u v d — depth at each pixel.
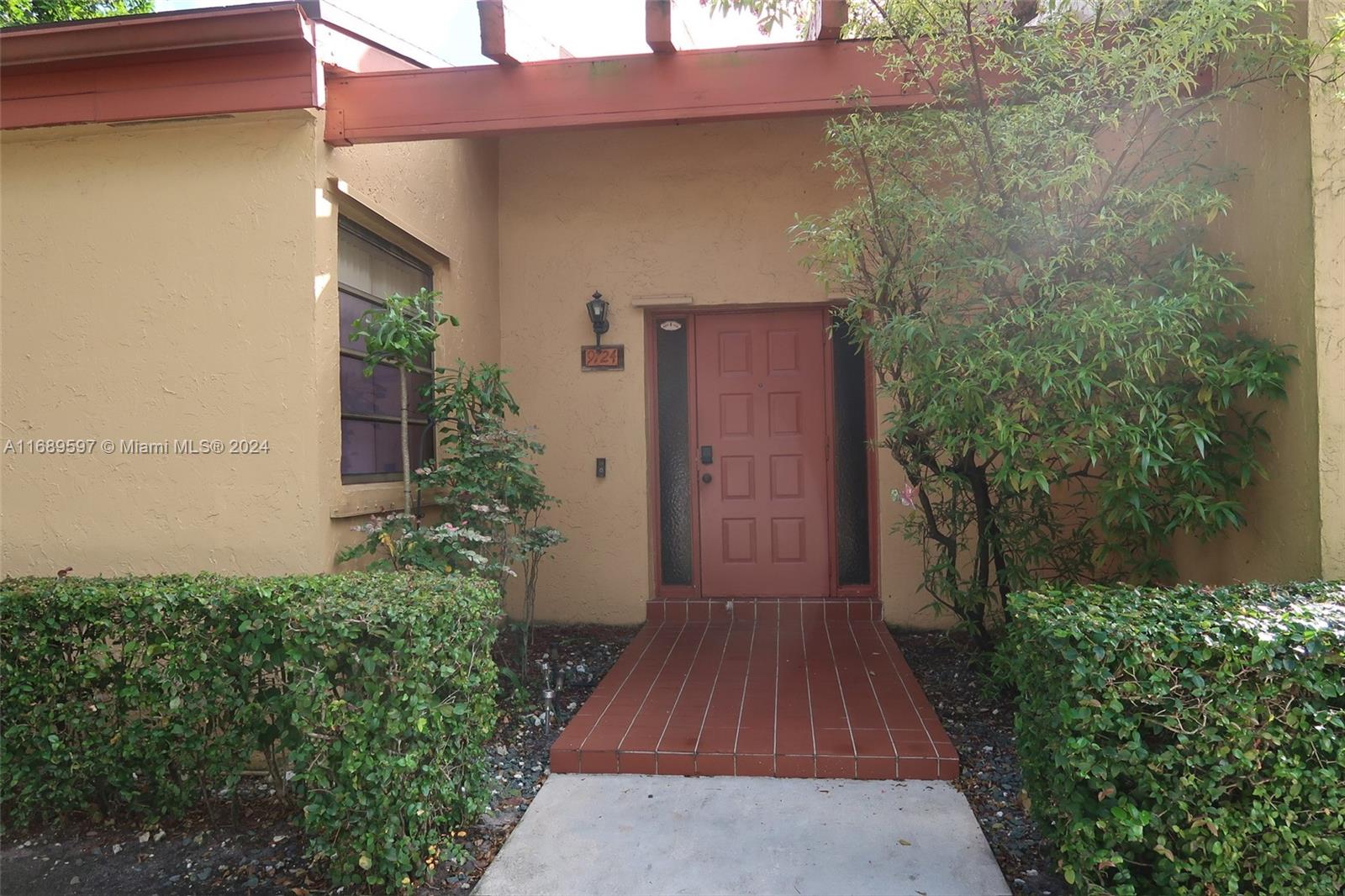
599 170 5.69
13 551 3.80
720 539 5.73
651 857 2.71
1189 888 2.22
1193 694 2.15
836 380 5.68
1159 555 4.20
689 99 3.71
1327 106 3.03
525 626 4.43
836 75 3.64
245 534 3.68
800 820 2.93
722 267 5.57
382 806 2.49
